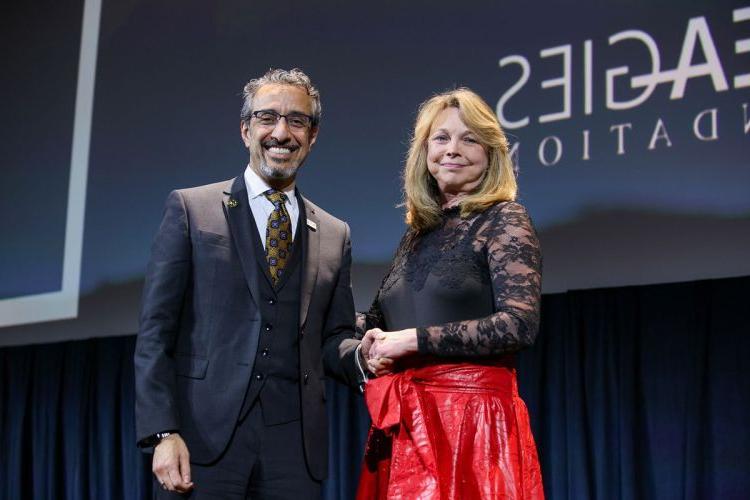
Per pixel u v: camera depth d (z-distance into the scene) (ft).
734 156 10.48
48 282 15.23
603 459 11.12
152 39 14.97
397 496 6.20
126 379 14.42
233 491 6.48
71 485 14.88
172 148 14.40
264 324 6.75
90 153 15.15
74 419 14.85
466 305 6.36
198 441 6.50
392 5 13.08
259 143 7.01
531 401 11.66
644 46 11.17
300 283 6.97
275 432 6.64
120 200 14.74
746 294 10.36
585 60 11.52
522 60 11.96
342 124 13.08
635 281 10.93
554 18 11.85
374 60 13.05
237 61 14.16
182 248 6.77
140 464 14.35
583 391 11.32
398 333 6.25
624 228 11.02
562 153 11.46
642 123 11.04
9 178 15.84
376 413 6.36
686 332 10.70
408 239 6.91
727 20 10.74
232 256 6.82
